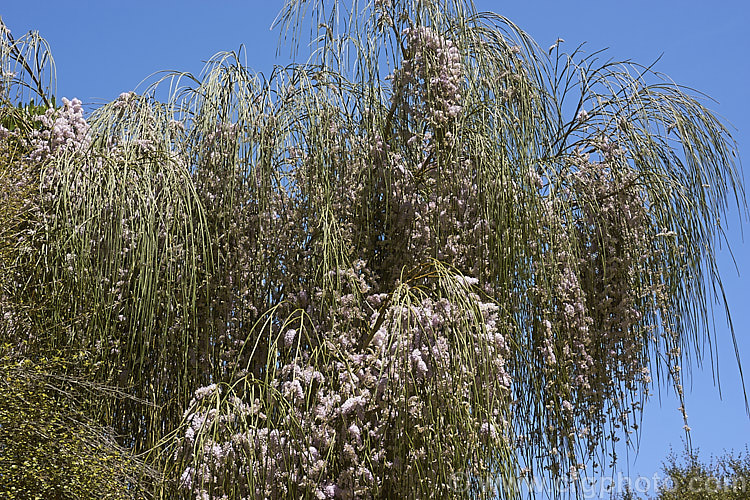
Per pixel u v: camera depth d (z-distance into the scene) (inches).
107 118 148.6
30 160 150.3
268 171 144.2
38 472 114.3
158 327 141.0
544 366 152.0
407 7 153.0
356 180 149.2
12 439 115.4
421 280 144.2
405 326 123.0
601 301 161.2
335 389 129.3
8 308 132.1
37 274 138.6
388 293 147.1
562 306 152.3
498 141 144.4
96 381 135.6
